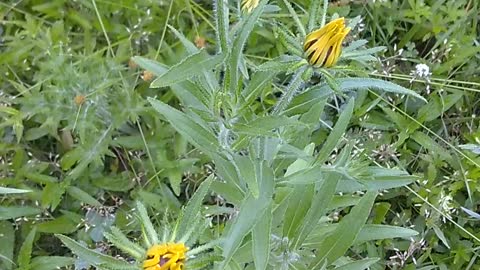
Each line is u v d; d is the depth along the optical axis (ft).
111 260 1.30
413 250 2.19
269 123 1.30
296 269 1.70
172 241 1.25
